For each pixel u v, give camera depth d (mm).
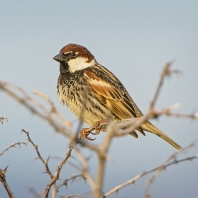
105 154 3084
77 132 3148
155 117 3283
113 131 3135
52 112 3553
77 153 3438
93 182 3305
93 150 3100
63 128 3172
